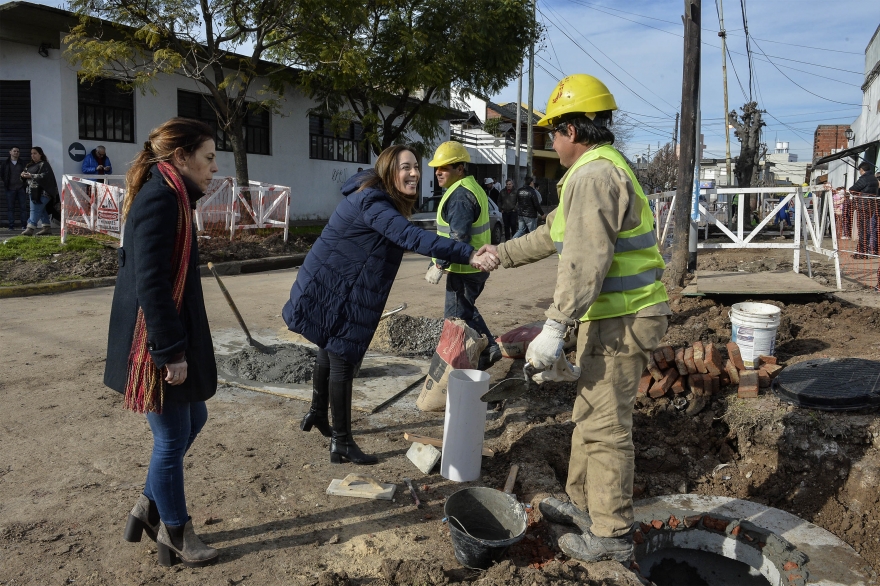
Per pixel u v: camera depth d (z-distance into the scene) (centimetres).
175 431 280
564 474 406
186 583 283
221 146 1877
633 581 282
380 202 374
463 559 291
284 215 1479
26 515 336
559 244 287
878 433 408
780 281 798
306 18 1521
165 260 258
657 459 429
